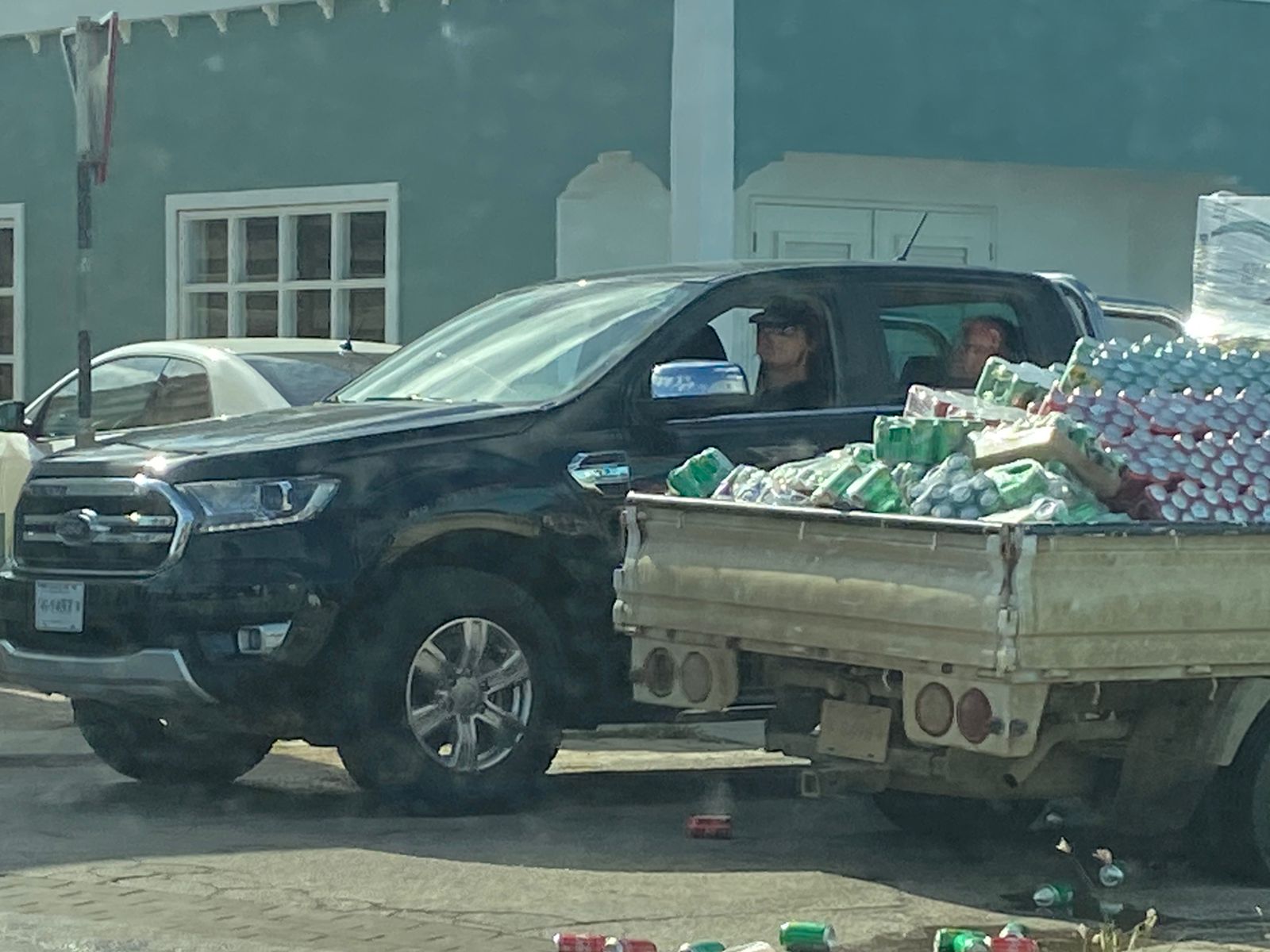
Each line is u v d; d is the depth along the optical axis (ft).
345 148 57.16
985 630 22.18
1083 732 23.70
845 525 23.67
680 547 25.77
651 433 29.30
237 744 31.09
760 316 30.53
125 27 61.62
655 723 29.27
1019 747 22.39
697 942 20.62
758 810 29.84
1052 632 22.24
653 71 50.88
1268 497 24.57
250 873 24.81
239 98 59.36
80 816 28.68
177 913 22.88
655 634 26.14
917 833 28.12
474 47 54.54
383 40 56.34
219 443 28.37
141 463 27.86
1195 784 24.12
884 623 23.24
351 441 27.99
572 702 28.91
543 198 53.36
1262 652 23.47
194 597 27.12
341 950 21.40
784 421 29.94
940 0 52.80
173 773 31.17
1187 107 56.70
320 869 25.07
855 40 51.65
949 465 24.38
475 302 54.80
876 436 25.34
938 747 23.82
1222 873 25.13
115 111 61.98
